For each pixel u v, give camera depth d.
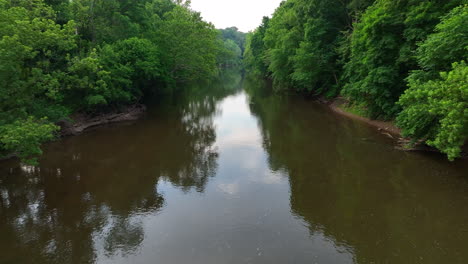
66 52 26.27
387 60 23.59
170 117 34.91
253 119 33.12
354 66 27.88
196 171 18.42
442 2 19.55
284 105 41.03
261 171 18.03
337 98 38.34
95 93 27.72
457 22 14.84
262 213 13.20
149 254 10.74
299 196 14.59
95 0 33.09
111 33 34.28
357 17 31.36
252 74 98.19
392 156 18.89
